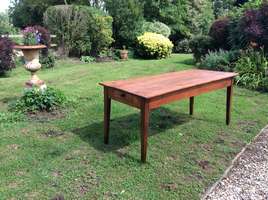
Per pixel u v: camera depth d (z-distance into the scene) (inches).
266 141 149.1
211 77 150.3
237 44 324.5
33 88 189.2
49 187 104.8
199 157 129.6
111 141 143.3
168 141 145.3
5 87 254.2
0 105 199.3
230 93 162.7
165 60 420.8
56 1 569.3
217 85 150.3
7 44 304.0
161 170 118.0
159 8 563.2
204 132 157.2
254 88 251.4
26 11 619.2
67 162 122.3
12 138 144.9
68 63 387.9
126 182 109.0
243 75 263.7
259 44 293.1
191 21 592.7
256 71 264.8
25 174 112.8
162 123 168.6
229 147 140.0
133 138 147.2
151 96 114.3
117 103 199.9
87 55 434.0
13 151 131.3
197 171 117.9
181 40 581.6
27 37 199.9
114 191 103.4
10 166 118.0
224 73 163.0
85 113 181.6
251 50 284.8
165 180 111.0
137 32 463.8
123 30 458.9
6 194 100.4
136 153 131.7
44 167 118.0
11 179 109.3
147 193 102.7
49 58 358.9
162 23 535.8
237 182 111.3
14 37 412.2
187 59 422.9
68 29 410.3
